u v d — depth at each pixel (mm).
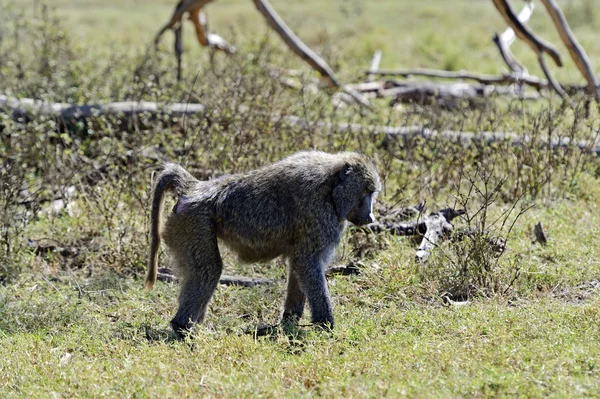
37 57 50781
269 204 22812
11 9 65188
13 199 31297
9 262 27812
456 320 22406
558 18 46469
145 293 26188
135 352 21250
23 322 23953
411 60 69312
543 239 28609
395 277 25828
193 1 49656
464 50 72000
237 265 28047
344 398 17766
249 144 33781
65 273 28297
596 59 68062
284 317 24047
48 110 38250
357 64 62156
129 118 38969
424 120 41656
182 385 18609
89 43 68875
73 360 20922
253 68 44875
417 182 33875
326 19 90188
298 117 38500
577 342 20250
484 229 27828
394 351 20219
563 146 36281
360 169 22938
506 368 18859
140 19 90250
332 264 27703
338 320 23344
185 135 33781
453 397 17375
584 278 25781
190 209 22656
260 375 19000
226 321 23953
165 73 47219
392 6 98875
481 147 36062
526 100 50781
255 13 90688
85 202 32281
